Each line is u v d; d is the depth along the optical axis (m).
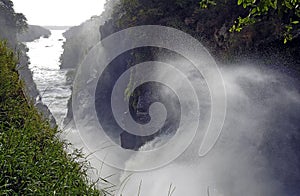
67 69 84.62
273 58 16.70
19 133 4.93
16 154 4.35
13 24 56.19
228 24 20.23
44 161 4.57
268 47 16.91
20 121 5.70
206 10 22.47
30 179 4.11
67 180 4.43
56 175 4.46
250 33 17.58
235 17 20.06
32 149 4.68
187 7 25.23
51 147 5.14
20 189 3.98
